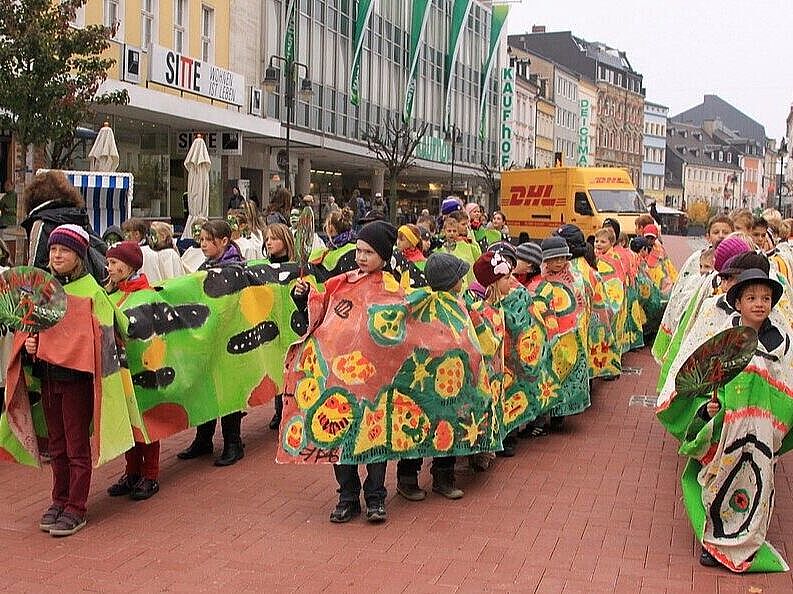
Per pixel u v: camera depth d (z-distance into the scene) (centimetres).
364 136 3719
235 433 789
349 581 541
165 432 702
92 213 1416
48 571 553
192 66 2334
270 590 528
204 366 733
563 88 8481
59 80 1538
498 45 6053
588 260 990
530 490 717
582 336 867
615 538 614
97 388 605
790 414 557
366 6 3778
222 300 750
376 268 641
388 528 631
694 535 620
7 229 1575
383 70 4331
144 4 2470
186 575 549
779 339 561
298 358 641
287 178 2527
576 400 872
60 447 625
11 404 615
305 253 774
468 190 5969
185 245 1227
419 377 642
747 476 554
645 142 11669
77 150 2112
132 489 699
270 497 698
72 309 605
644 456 816
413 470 691
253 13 3098
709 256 865
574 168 3147
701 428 577
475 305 700
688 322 730
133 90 2067
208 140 2664
